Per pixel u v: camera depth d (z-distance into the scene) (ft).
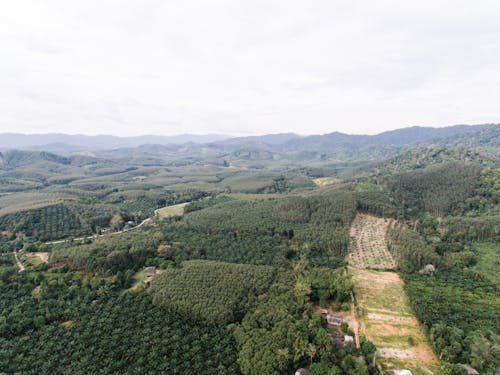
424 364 249.75
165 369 240.12
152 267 397.80
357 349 252.83
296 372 235.61
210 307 309.83
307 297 327.88
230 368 244.63
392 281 390.83
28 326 280.10
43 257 437.17
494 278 374.63
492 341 253.85
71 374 231.71
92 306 309.83
